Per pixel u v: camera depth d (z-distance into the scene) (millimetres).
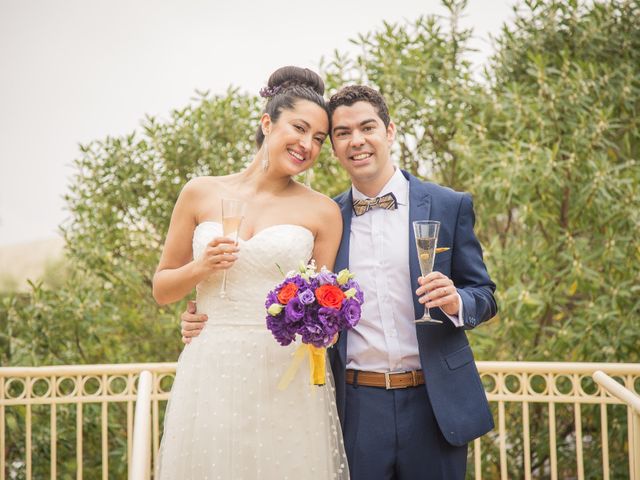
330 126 2652
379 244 2607
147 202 4785
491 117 4445
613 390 2555
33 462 4352
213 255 2342
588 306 4039
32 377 3258
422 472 2480
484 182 4090
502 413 3201
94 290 4473
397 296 2561
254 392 2465
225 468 2432
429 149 4715
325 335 2197
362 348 2543
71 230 4684
